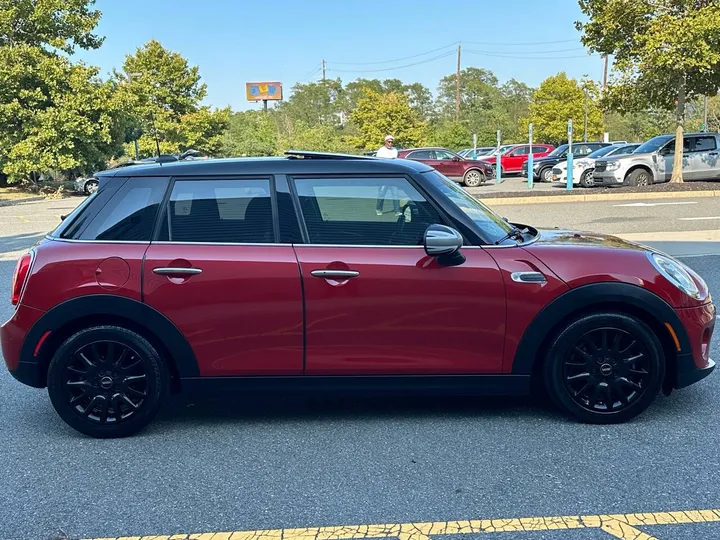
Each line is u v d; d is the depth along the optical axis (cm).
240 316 382
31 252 398
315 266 379
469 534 285
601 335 387
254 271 380
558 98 5062
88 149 2617
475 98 8425
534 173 2577
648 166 1880
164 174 401
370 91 4872
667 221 1206
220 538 288
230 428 411
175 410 445
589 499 310
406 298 379
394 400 451
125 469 358
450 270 379
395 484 331
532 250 389
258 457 367
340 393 392
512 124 6669
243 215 394
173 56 3919
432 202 394
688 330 383
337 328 382
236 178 398
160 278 381
